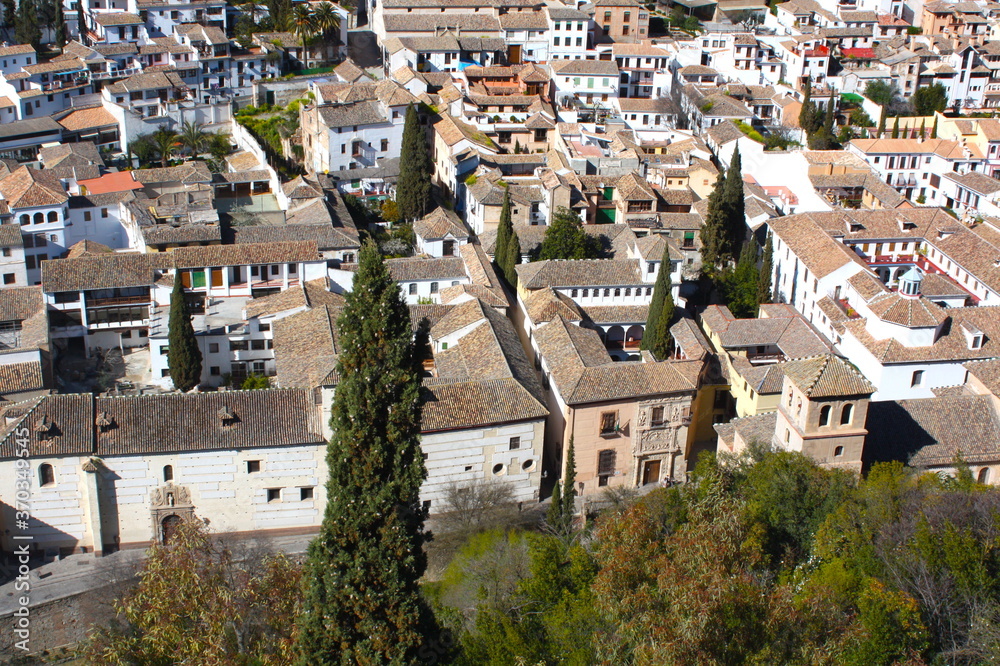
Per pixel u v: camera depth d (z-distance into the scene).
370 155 160.12
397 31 195.62
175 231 125.62
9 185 131.88
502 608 72.12
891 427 89.00
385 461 52.78
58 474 86.31
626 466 100.12
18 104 160.38
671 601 52.59
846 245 138.88
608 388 96.81
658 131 181.88
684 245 149.50
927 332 107.12
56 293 113.44
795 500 74.69
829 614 55.88
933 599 62.66
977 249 133.38
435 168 167.38
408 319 53.56
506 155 161.00
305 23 190.00
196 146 161.12
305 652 51.66
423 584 82.12
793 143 187.75
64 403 88.69
